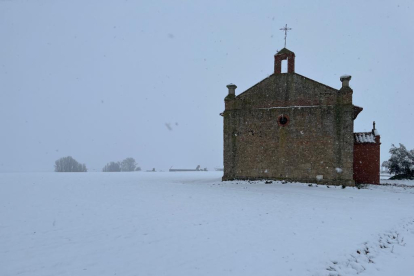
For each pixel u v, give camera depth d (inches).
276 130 974.4
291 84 973.8
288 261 267.9
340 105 914.7
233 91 1047.6
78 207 516.7
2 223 394.3
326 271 254.1
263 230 370.0
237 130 1019.9
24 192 731.4
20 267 243.1
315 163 924.0
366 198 673.0
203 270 243.1
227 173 1023.6
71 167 3267.7
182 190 792.9
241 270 245.4
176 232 355.3
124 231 357.1
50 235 338.3
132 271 237.9
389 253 317.7
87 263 253.8
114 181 1134.4
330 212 494.3
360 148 1027.9
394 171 1385.3
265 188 831.1
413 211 524.4
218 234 348.8
